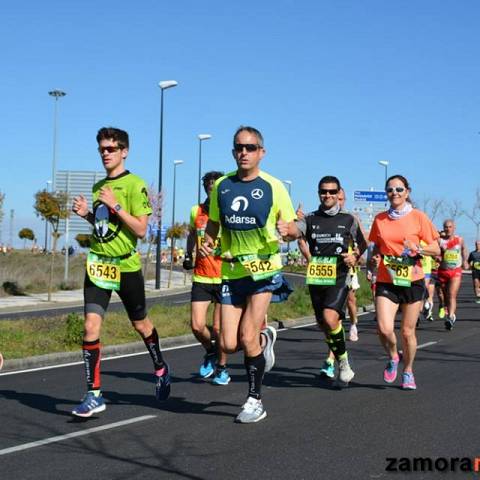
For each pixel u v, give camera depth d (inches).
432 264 647.8
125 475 203.2
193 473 204.4
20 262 1918.1
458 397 307.4
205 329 342.6
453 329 604.1
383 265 313.3
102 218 263.4
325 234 330.3
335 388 330.6
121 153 269.1
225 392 324.5
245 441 237.1
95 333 266.5
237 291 256.2
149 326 280.8
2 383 350.3
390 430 251.0
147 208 267.0
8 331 465.7
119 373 381.4
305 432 248.2
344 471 205.3
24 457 221.1
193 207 346.0
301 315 719.1
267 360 309.4
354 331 524.4
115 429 254.5
